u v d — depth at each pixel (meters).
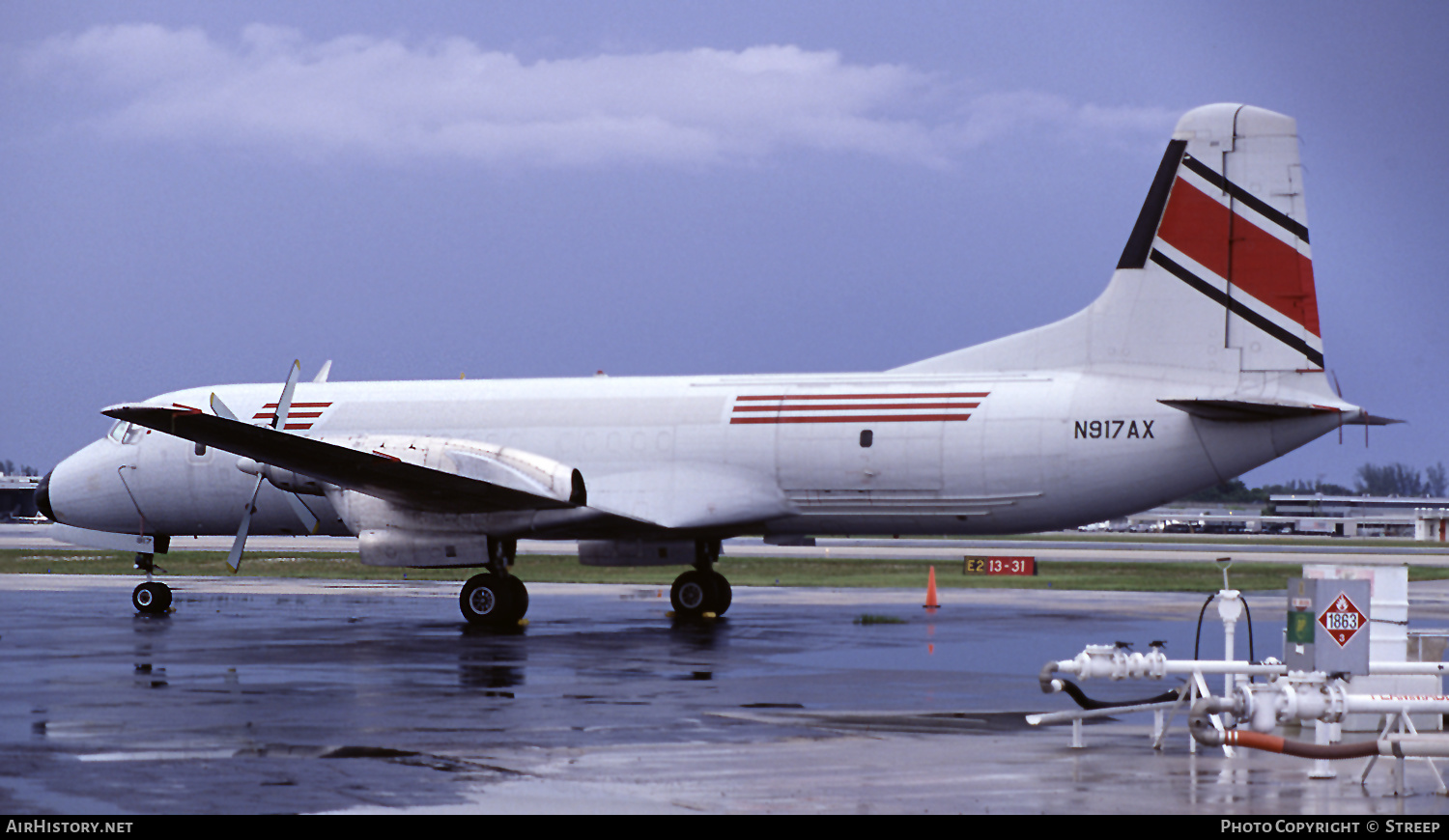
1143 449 30.86
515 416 36.31
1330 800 13.70
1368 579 16.84
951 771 14.98
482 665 24.45
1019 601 41.84
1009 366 32.88
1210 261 31.09
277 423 33.41
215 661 24.86
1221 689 21.78
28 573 60.38
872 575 57.12
